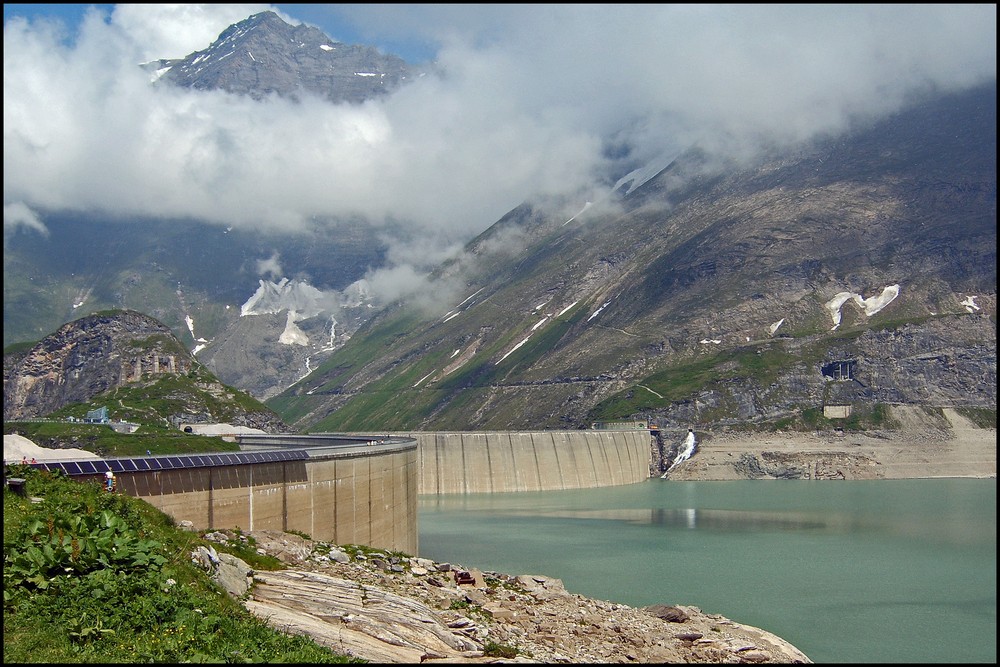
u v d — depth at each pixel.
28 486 77.38
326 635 75.19
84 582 62.56
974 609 157.25
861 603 160.75
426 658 77.50
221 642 61.53
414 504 188.00
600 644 94.75
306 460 133.88
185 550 78.69
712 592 167.12
